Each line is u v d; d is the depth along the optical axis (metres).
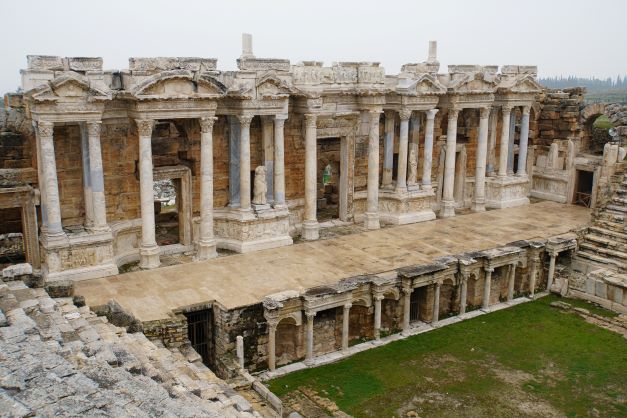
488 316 34.81
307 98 37.56
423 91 41.97
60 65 29.80
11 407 12.94
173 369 20.95
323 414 24.62
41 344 16.61
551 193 52.12
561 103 53.38
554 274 39.06
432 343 31.23
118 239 34.28
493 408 25.48
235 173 37.09
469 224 43.38
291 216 40.59
